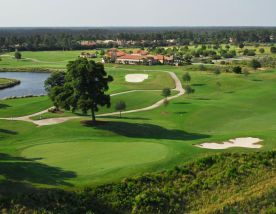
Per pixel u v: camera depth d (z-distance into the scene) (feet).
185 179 119.14
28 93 424.46
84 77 197.77
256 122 239.50
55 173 114.52
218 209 107.65
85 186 108.06
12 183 106.22
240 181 120.98
